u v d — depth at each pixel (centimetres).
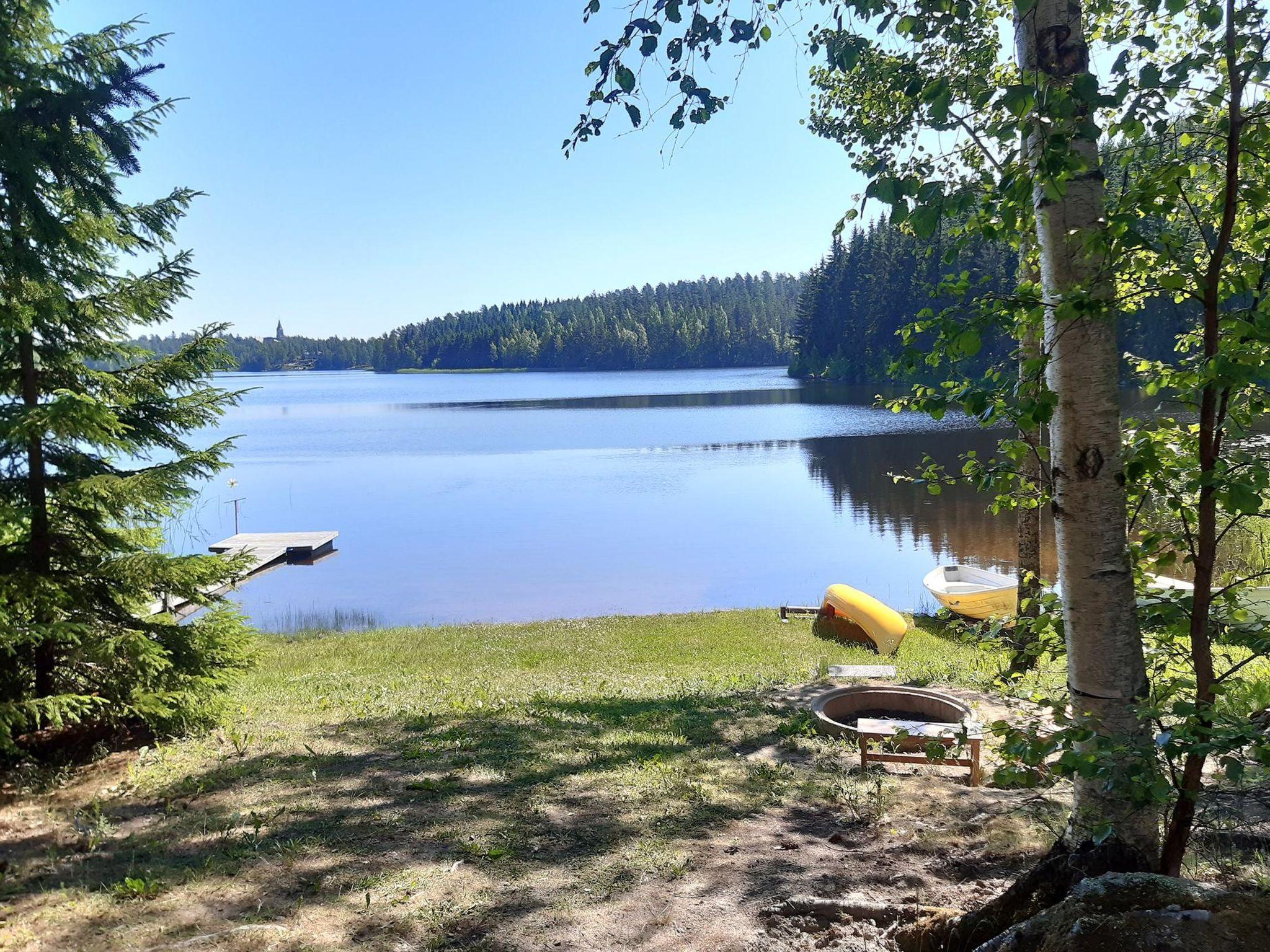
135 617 698
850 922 364
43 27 613
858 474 3428
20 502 638
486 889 399
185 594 704
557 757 617
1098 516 299
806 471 3591
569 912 377
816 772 577
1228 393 285
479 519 2866
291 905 384
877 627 1294
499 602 1866
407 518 2942
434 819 488
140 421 700
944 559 2084
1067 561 307
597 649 1316
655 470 3812
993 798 505
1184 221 303
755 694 873
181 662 693
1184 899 270
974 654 1148
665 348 18325
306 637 1488
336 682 1043
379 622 1722
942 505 2778
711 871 418
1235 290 282
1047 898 318
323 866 425
